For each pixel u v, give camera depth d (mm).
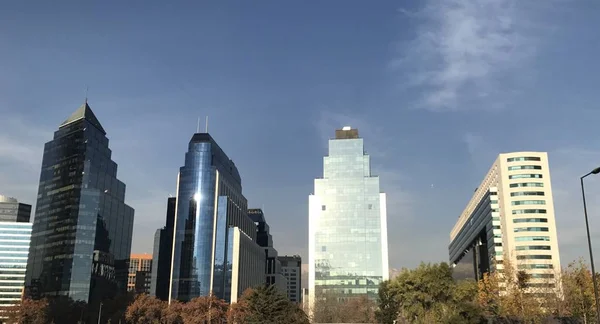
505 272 107312
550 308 107188
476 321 96375
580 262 108188
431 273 103562
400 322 119000
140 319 177750
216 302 186500
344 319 197500
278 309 110625
